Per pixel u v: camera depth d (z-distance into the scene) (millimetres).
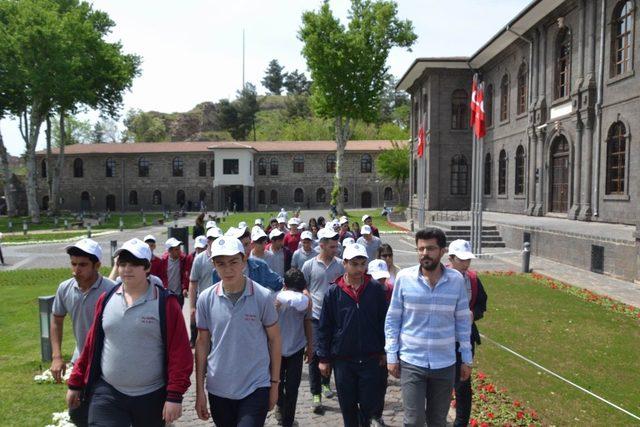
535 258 19953
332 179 70875
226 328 4133
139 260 3930
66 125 94125
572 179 23391
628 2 19500
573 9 23156
